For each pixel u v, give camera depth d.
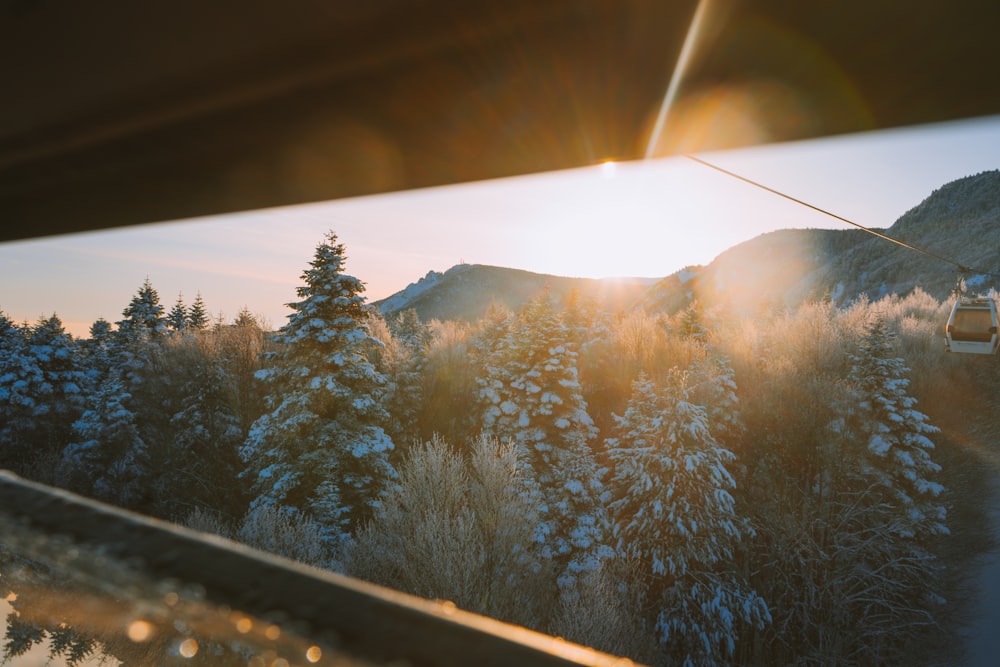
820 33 1.54
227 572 0.53
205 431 35.12
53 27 2.35
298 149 2.61
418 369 39.81
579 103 1.90
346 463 23.53
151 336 48.97
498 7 1.90
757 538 28.94
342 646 0.41
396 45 2.12
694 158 1.89
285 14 2.16
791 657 25.69
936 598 28.28
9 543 0.62
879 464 29.94
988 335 18.23
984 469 39.66
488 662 0.40
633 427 30.53
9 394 43.47
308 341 24.44
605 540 26.17
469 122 2.09
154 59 2.45
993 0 1.41
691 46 1.68
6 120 2.92
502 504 18.05
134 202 3.35
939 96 1.51
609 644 17.09
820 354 39.34
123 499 35.31
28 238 3.82
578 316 48.38
